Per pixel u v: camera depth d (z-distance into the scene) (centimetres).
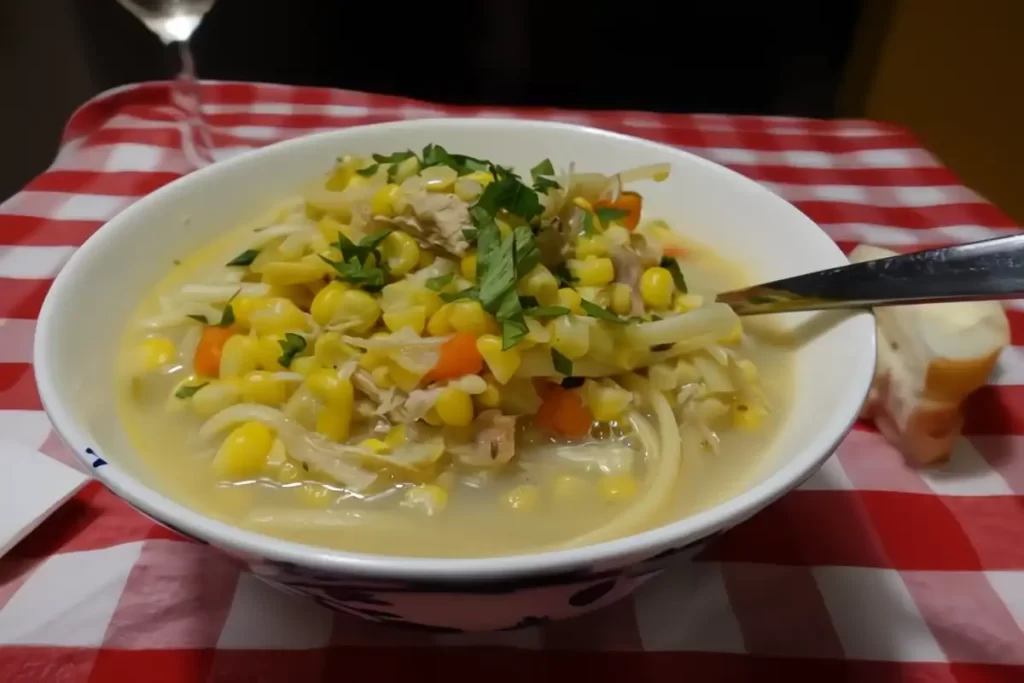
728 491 19
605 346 20
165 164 42
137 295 23
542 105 63
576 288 22
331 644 19
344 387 19
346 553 14
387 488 19
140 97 48
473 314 19
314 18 60
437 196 22
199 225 25
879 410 27
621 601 21
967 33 61
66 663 19
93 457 15
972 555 22
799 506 24
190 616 20
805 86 63
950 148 66
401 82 63
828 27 60
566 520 19
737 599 21
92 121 47
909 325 25
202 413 21
